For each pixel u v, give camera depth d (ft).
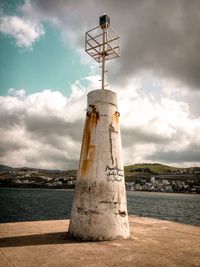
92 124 23.89
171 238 21.79
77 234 20.97
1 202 222.48
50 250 17.12
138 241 20.42
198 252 17.15
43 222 29.76
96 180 21.84
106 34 26.48
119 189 22.53
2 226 26.63
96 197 21.39
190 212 186.80
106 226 20.76
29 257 15.40
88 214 21.07
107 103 24.36
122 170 23.61
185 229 26.58
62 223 29.12
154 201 353.10
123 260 15.06
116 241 20.22
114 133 24.02
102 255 16.08
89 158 22.79
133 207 227.61
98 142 23.07
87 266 13.87
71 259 15.11
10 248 17.51
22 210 157.89
